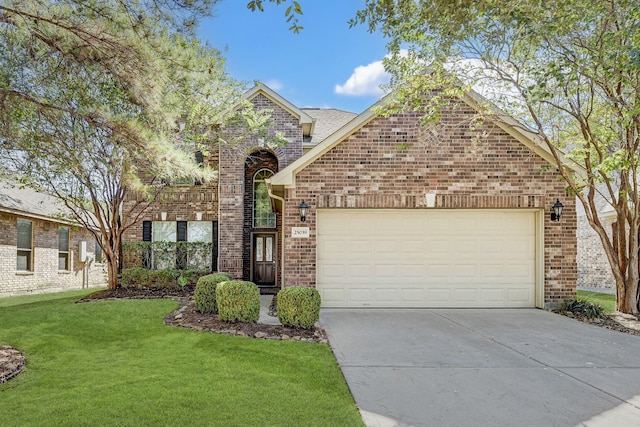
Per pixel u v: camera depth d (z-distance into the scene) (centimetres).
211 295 870
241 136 1312
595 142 917
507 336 720
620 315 912
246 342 655
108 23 577
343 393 450
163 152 668
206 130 1232
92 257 1988
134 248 1417
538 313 932
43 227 1591
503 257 999
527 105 909
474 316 895
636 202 938
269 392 445
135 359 572
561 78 727
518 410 414
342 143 987
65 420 375
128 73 618
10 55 634
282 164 1459
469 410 412
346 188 983
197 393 439
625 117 811
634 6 690
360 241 996
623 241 967
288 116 1476
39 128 672
